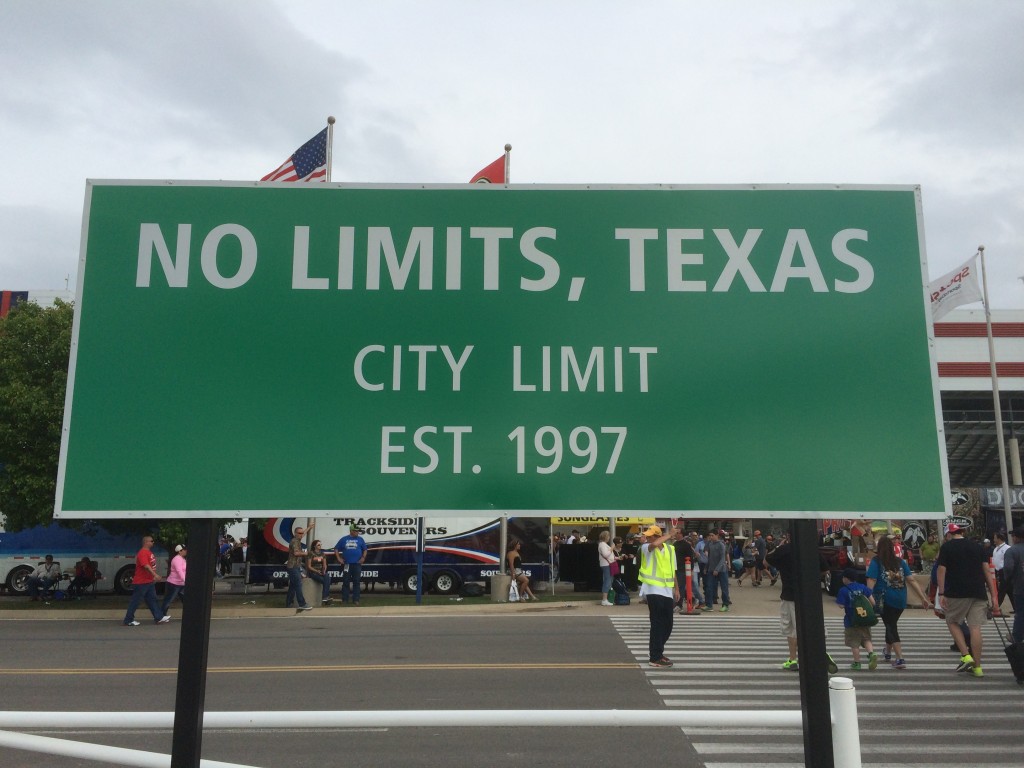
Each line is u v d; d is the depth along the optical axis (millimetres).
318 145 19906
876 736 7176
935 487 3678
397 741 7137
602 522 27281
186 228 3865
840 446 3721
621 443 3748
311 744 7059
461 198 3906
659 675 10148
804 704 3160
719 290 3832
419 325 3828
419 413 3775
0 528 23281
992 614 11039
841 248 3854
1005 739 7066
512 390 3791
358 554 20750
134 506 3668
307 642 13797
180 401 3752
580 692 9055
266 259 3854
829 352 3783
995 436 50188
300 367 3795
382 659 11727
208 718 3178
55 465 19453
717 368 3789
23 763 6656
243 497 3699
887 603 10836
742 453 3732
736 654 12008
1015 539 10438
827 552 22344
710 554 19141
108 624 17406
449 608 19328
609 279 3852
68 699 9172
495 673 10359
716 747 6859
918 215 3871
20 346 20094
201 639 3305
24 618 18734
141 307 3801
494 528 23656
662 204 3904
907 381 3758
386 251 3869
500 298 3846
